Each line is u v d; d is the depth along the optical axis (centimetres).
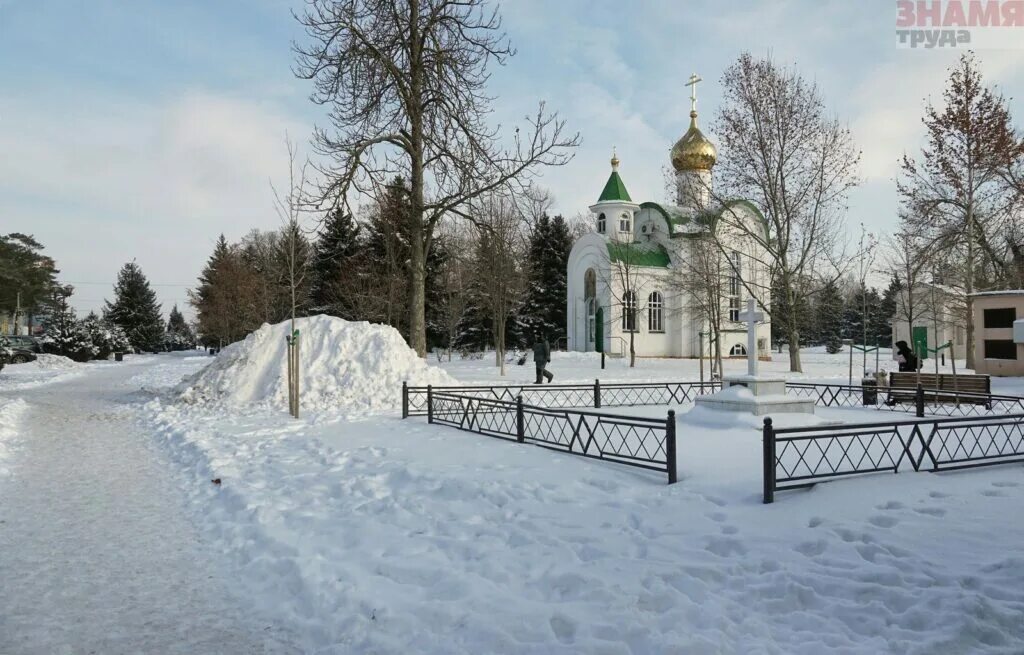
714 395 1309
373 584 503
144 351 7788
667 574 495
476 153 2167
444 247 4619
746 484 770
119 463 1038
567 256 5931
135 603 488
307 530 651
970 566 495
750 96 3397
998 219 3497
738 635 403
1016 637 393
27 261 5562
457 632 421
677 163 4759
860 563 505
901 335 4906
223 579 540
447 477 816
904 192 3525
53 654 405
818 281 3734
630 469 867
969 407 1686
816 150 3412
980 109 3319
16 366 4303
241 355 1906
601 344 4725
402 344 1933
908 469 829
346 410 1619
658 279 4244
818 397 2041
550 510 680
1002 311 2739
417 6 2200
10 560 578
